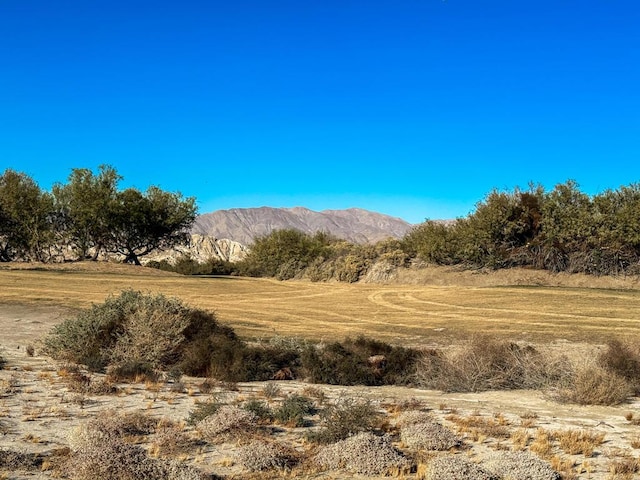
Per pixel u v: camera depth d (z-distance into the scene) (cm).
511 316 2809
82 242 5994
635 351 1560
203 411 1014
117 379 1371
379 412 1148
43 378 1311
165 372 1541
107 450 754
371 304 3500
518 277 4309
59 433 909
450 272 4666
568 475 790
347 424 957
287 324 2691
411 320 2795
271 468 800
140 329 1579
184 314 1772
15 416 992
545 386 1454
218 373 1535
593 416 1185
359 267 5156
